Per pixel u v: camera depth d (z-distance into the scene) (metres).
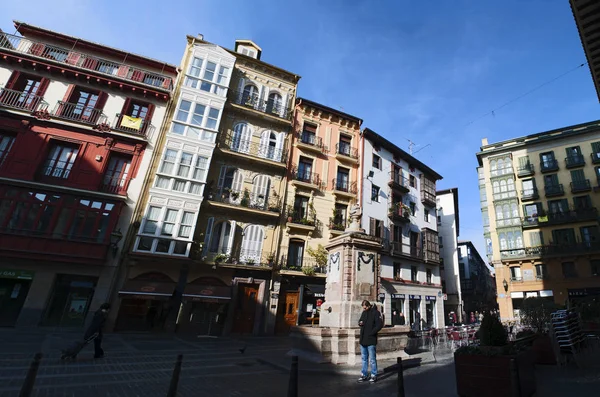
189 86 19.33
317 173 22.95
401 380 4.59
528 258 28.66
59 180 15.54
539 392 5.39
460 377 5.30
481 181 36.59
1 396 4.77
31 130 15.78
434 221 31.45
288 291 19.12
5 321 13.58
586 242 26.73
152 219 16.48
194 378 6.56
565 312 9.28
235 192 19.19
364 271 9.37
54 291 14.44
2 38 17.00
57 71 17.05
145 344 11.33
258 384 6.23
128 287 15.09
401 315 22.94
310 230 20.81
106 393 5.22
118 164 17.11
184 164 17.97
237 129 20.92
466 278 47.09
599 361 8.32
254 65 22.81
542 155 31.67
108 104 17.64
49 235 14.35
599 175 28.25
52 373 6.30
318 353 8.09
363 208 23.59
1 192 14.33
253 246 19.02
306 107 24.06
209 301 16.34
